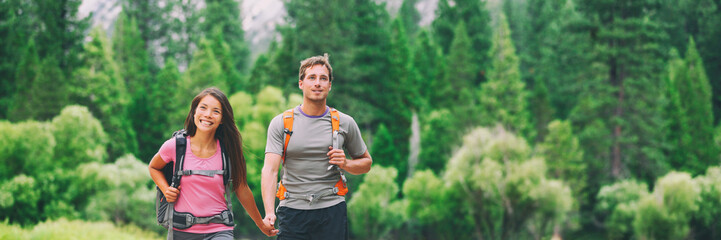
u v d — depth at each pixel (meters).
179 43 82.12
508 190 37.91
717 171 38.50
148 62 76.19
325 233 3.57
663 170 44.91
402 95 58.28
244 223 43.38
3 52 55.44
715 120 58.28
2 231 11.84
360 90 54.53
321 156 3.57
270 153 3.55
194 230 3.45
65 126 40.31
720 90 59.97
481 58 69.00
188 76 53.03
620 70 48.09
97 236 13.70
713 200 36.59
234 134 3.62
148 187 43.91
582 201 45.34
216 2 81.75
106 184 37.25
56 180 37.66
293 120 3.57
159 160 3.53
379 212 40.03
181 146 3.52
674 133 48.56
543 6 73.00
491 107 53.56
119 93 54.53
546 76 64.12
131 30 69.50
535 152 47.09
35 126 38.12
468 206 39.44
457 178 39.44
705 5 65.81
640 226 37.25
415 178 41.50
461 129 52.78
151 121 55.09
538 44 69.56
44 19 57.28
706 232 37.25
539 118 56.62
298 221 3.56
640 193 39.34
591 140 46.72
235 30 82.75
